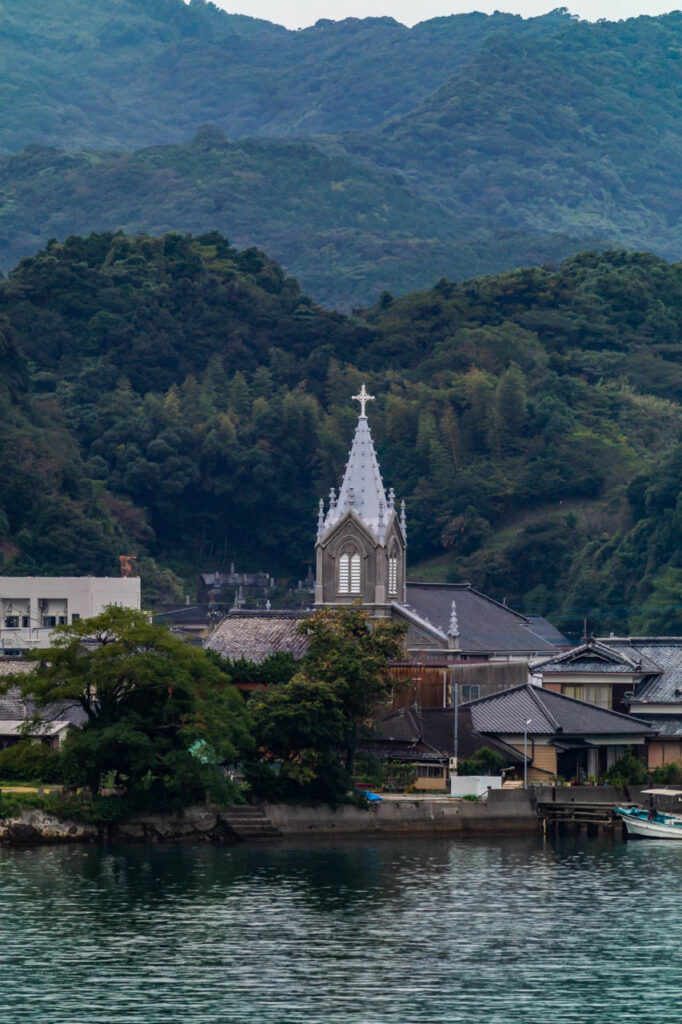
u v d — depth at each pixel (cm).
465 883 15962
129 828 17862
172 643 17862
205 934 13488
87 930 13550
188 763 17475
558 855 17850
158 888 15300
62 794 17950
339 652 19438
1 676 18075
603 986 12181
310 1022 11200
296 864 16812
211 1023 11144
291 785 18725
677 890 15738
